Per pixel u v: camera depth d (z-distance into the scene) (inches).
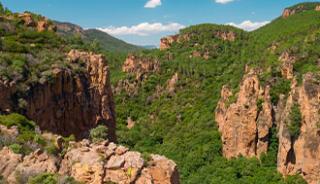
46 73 1968.5
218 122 4712.1
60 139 1368.1
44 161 1273.4
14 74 1845.5
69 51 2348.7
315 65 3971.5
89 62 2306.8
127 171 1199.6
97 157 1235.2
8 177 1229.7
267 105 3885.3
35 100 1872.5
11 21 2396.7
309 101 3501.5
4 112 1696.6
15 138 1379.2
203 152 4288.9
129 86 6988.2
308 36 4702.3
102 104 2308.1
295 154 3496.6
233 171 3814.0
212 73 6737.2
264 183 3560.5
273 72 4131.4
